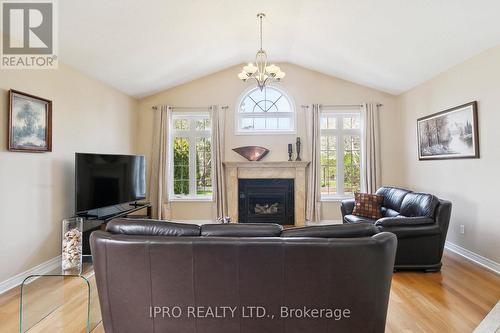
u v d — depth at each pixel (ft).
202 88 19.65
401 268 11.19
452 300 8.86
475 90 12.17
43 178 11.53
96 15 10.35
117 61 13.99
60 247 12.37
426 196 11.94
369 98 19.27
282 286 5.89
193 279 5.94
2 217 9.79
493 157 11.25
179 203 19.69
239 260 5.84
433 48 12.57
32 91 11.00
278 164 19.10
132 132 19.03
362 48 14.48
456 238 13.44
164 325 6.14
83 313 8.16
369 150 18.75
